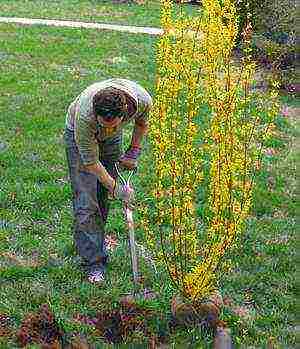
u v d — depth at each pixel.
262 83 11.97
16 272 5.62
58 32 16.69
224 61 4.41
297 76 12.56
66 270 5.66
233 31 4.36
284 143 9.50
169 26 4.40
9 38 15.54
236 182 4.64
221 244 4.66
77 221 5.43
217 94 4.47
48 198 7.03
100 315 5.03
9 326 4.92
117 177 5.45
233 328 5.00
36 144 8.59
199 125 9.38
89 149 4.86
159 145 4.50
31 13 19.31
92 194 5.30
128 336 4.79
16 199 6.96
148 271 5.68
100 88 4.86
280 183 7.94
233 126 4.51
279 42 14.01
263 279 5.78
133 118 5.10
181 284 4.88
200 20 4.36
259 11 14.10
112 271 5.69
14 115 9.71
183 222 4.73
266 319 5.20
